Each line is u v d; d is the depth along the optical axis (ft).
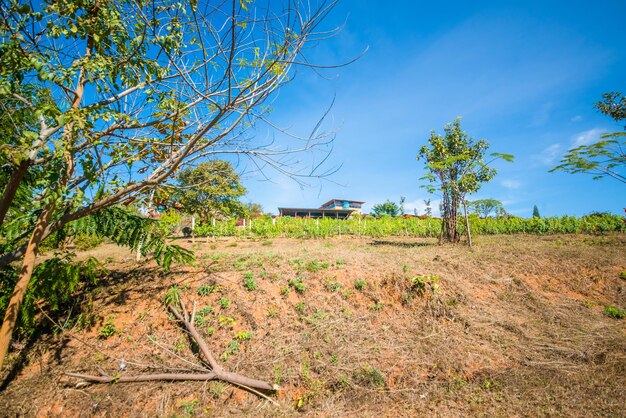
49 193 10.77
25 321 15.12
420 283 20.72
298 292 20.49
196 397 13.46
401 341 16.92
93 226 16.19
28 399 13.33
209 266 24.48
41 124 11.37
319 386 13.99
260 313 18.57
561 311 20.48
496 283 23.71
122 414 12.61
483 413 12.20
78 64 10.06
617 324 19.06
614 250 32.63
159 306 18.86
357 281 21.25
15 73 10.25
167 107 11.45
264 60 10.37
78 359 15.61
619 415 11.56
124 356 15.81
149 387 13.82
